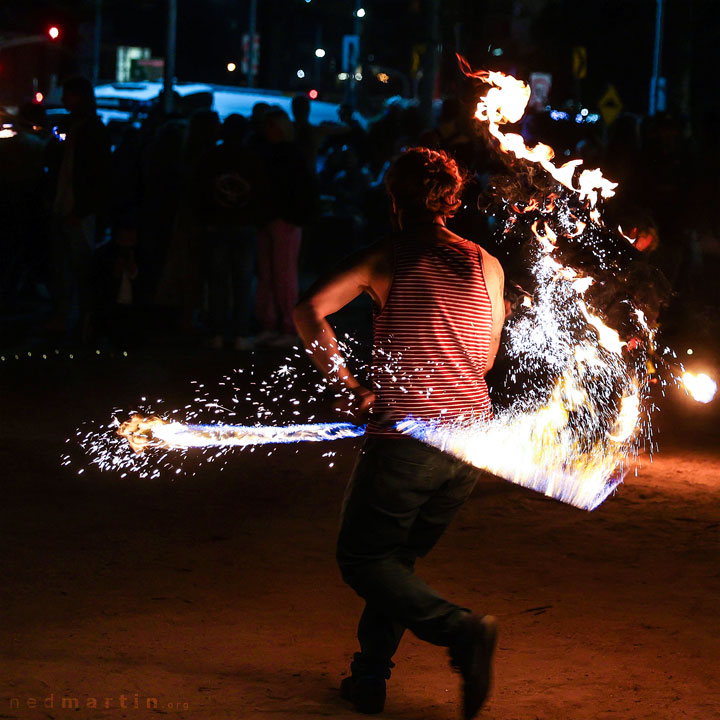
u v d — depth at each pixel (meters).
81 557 7.91
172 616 6.89
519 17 34.12
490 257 5.64
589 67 49.31
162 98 27.80
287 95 33.28
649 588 7.52
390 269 5.47
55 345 16.31
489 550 8.25
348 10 72.75
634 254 11.88
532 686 5.92
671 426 12.52
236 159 15.76
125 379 14.06
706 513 9.26
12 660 6.15
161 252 16.83
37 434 11.30
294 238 16.58
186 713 5.52
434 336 5.40
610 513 9.20
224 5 84.88
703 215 17.20
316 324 5.35
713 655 6.38
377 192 19.62
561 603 7.21
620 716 5.52
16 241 18.97
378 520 5.41
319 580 7.57
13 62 57.09
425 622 5.35
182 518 8.85
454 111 14.20
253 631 6.68
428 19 28.52
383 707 5.62
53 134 16.50
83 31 61.88
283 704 5.67
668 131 17.27
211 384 13.95
